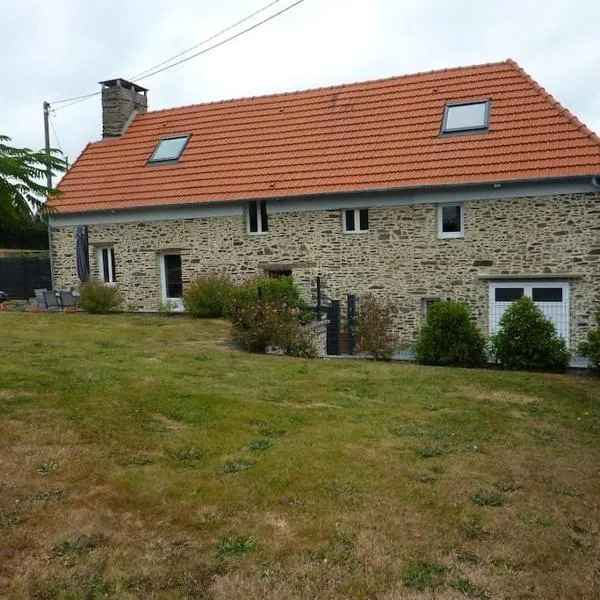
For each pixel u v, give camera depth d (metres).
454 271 14.52
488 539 4.02
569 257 13.52
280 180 16.25
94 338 11.44
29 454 5.13
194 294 15.98
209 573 3.56
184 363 9.06
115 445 5.43
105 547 3.79
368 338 12.84
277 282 14.16
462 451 5.72
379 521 4.21
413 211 14.79
